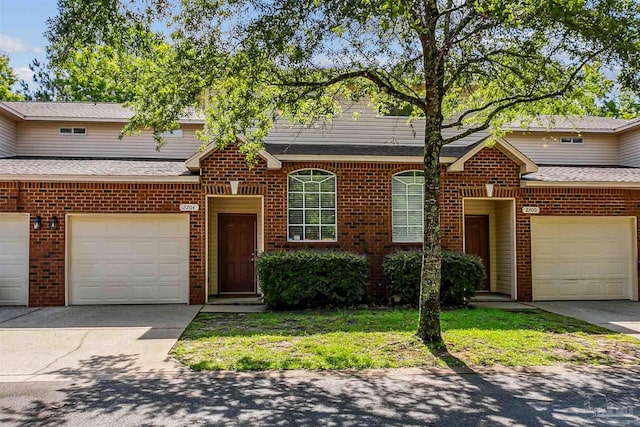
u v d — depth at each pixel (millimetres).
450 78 9125
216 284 14320
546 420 5051
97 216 12656
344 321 9961
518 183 13508
